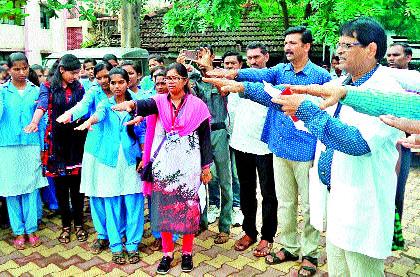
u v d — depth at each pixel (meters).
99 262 3.56
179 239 4.01
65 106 3.72
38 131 3.91
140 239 3.64
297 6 8.00
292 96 1.81
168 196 3.19
